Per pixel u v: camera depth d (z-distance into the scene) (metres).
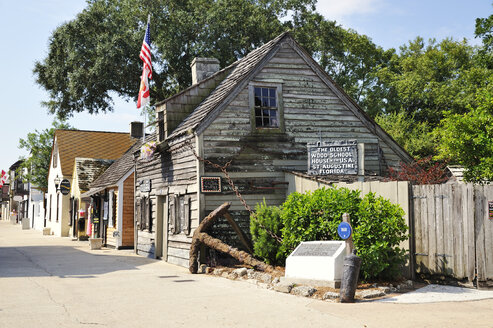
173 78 37.22
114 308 7.82
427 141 29.28
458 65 41.19
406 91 38.03
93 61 34.22
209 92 16.86
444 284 9.85
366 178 14.15
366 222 9.45
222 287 9.99
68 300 8.59
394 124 31.62
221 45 33.84
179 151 15.05
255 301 8.31
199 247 12.87
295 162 14.76
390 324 6.47
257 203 12.63
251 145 14.20
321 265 9.24
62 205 32.25
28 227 45.50
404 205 10.36
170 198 15.72
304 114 15.18
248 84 14.50
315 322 6.67
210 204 13.50
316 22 37.47
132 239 22.16
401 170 16.22
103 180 25.55
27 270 13.32
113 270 13.40
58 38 35.00
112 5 34.75
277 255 11.24
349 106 15.87
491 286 9.40
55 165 35.22
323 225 10.12
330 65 41.22
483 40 19.66
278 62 15.07
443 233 9.89
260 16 35.56
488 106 13.42
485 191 9.54
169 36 32.72
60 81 35.59
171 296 8.92
